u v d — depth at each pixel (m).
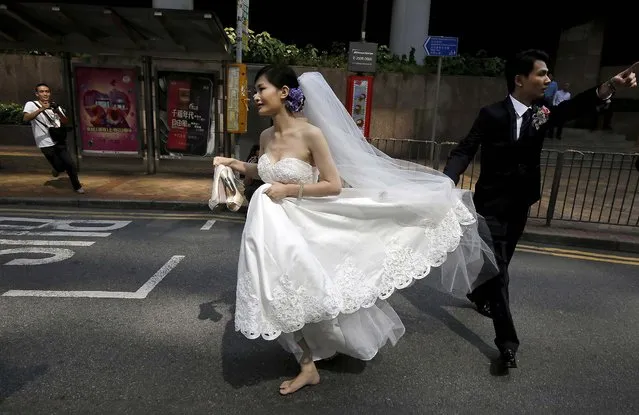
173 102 8.89
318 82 2.73
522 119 2.91
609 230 6.38
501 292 3.04
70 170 7.35
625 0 15.16
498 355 3.24
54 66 11.70
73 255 4.88
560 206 7.62
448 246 2.78
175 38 8.19
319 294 2.41
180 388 2.72
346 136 2.80
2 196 7.08
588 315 3.93
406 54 13.23
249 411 2.55
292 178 2.57
